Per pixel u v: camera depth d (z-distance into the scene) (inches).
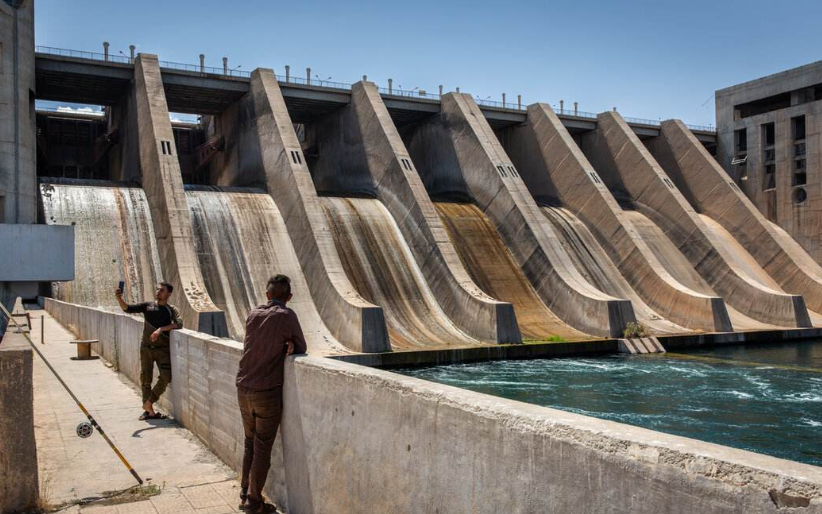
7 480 268.5
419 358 1273.4
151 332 441.4
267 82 1814.7
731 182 2271.2
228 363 334.6
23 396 272.4
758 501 104.2
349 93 1989.4
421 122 2209.6
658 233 2122.3
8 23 1473.9
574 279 1710.1
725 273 1966.0
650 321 1763.0
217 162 2137.1
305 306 1477.6
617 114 2356.1
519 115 2285.9
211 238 1544.0
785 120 2274.9
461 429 165.0
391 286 1606.8
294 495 257.8
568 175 2124.8
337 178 2055.9
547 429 141.1
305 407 246.5
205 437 370.9
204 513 271.4
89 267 1433.3
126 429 409.7
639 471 121.7
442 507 171.3
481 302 1471.5
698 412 922.7
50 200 1526.8
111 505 280.7
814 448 751.7
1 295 1263.5
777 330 1670.8
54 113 2135.8
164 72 1744.6
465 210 1924.2
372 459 203.2
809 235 2197.3
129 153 1779.0
